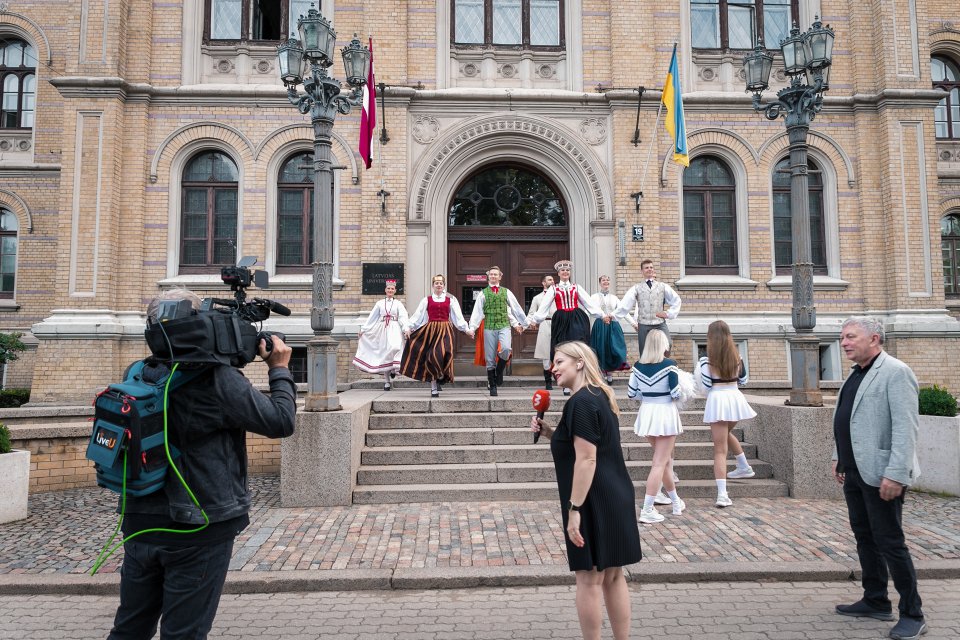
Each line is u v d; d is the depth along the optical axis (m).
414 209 12.30
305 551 5.44
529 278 12.85
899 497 4.02
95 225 11.74
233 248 12.52
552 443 3.58
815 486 7.23
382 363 10.18
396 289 11.98
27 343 14.08
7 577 4.89
